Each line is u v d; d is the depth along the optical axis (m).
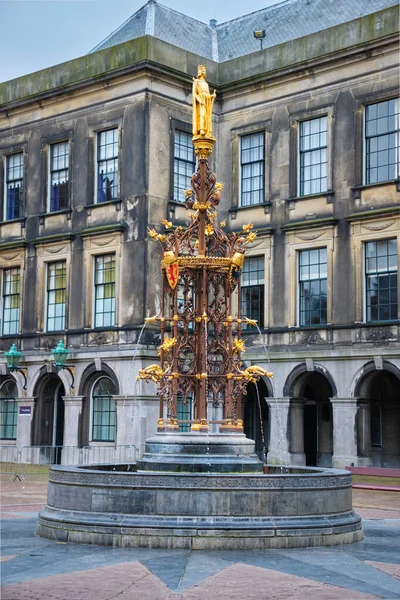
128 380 34.88
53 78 39.25
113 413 36.12
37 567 13.53
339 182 34.81
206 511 15.30
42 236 39.34
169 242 18.97
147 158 36.03
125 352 35.03
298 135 36.38
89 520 15.68
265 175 37.12
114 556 14.40
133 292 35.59
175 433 17.95
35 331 39.16
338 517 16.16
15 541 15.97
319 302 35.06
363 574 13.26
